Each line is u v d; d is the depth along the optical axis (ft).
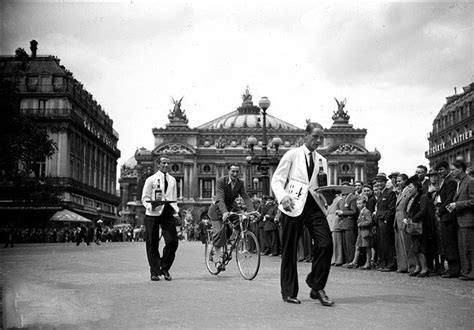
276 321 21.40
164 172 40.22
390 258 46.88
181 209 346.13
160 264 38.40
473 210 38.19
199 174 356.18
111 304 25.82
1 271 45.47
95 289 31.76
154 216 38.42
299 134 368.48
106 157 297.53
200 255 78.43
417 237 41.50
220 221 41.83
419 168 43.60
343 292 30.40
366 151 347.36
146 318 22.16
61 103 221.25
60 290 31.35
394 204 47.03
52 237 184.55
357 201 55.83
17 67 129.08
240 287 32.58
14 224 180.55
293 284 26.30
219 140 361.51
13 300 27.27
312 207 26.86
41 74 222.28
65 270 46.91
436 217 47.14
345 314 22.94
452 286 33.78
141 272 44.78
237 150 356.79
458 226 39.81
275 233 74.18
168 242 38.06
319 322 21.18
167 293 29.76
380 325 20.59
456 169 39.86
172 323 21.09
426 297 28.22
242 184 40.88
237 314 22.95
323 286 25.91
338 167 347.15
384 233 47.19
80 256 74.74
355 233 53.52
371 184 58.18
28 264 55.26
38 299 27.73
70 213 179.11
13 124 131.03
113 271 45.88
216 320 21.65
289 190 27.22
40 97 221.05
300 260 61.87
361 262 53.47
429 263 44.93
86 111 251.80
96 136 264.93
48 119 216.95
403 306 25.07
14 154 134.72
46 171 216.13
